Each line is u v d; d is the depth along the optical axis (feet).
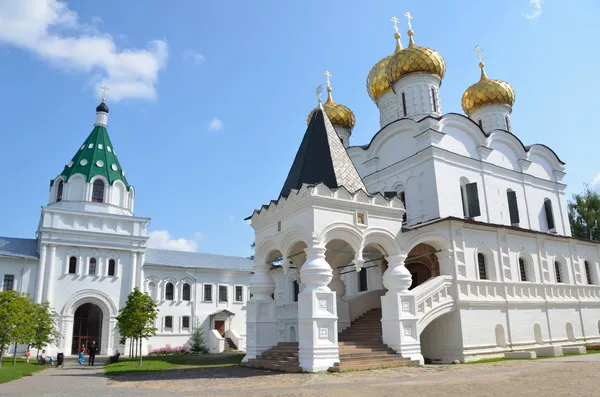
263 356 62.44
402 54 106.52
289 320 109.09
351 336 68.54
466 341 70.38
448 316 72.23
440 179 86.22
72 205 144.36
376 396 33.99
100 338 137.08
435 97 105.70
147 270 150.30
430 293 68.33
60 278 133.90
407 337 60.59
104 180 150.41
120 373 65.51
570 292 91.09
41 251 132.77
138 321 101.24
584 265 98.02
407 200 90.43
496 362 61.52
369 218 62.69
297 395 35.45
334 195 59.31
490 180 94.89
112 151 158.10
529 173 104.42
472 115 118.21
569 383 37.24
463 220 75.36
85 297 135.74
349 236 60.23
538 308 83.51
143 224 148.97
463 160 91.45
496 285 78.13
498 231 81.97
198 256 169.37
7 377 60.08
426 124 88.79
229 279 165.48
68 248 136.98
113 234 142.51
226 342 157.28
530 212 101.14
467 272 74.69
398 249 64.69
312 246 56.49
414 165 90.17
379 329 67.92
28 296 113.91
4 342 89.92
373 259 72.64
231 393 37.99
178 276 155.84
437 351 72.74
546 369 48.21
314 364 51.90
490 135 97.86
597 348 77.46
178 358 103.30
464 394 33.81
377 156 99.66
